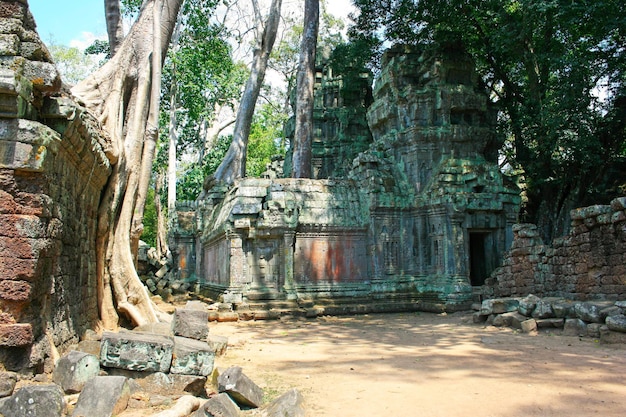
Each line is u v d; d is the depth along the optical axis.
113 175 11.16
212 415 5.59
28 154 6.30
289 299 19.83
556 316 13.20
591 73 19.73
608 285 14.21
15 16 6.56
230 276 19.59
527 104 22.31
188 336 8.55
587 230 15.08
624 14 17.84
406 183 22.36
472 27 24.42
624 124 21.61
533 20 19.47
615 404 6.38
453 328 14.88
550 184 22.88
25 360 6.35
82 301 9.39
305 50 25.22
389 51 24.00
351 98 31.94
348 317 19.44
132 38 12.99
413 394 7.07
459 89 22.25
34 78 6.59
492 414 6.09
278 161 38.75
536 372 8.33
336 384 7.77
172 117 31.56
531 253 18.05
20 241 6.26
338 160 31.14
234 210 19.70
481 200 21.00
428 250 21.66
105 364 6.67
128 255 11.93
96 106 11.45
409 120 22.61
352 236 21.66
